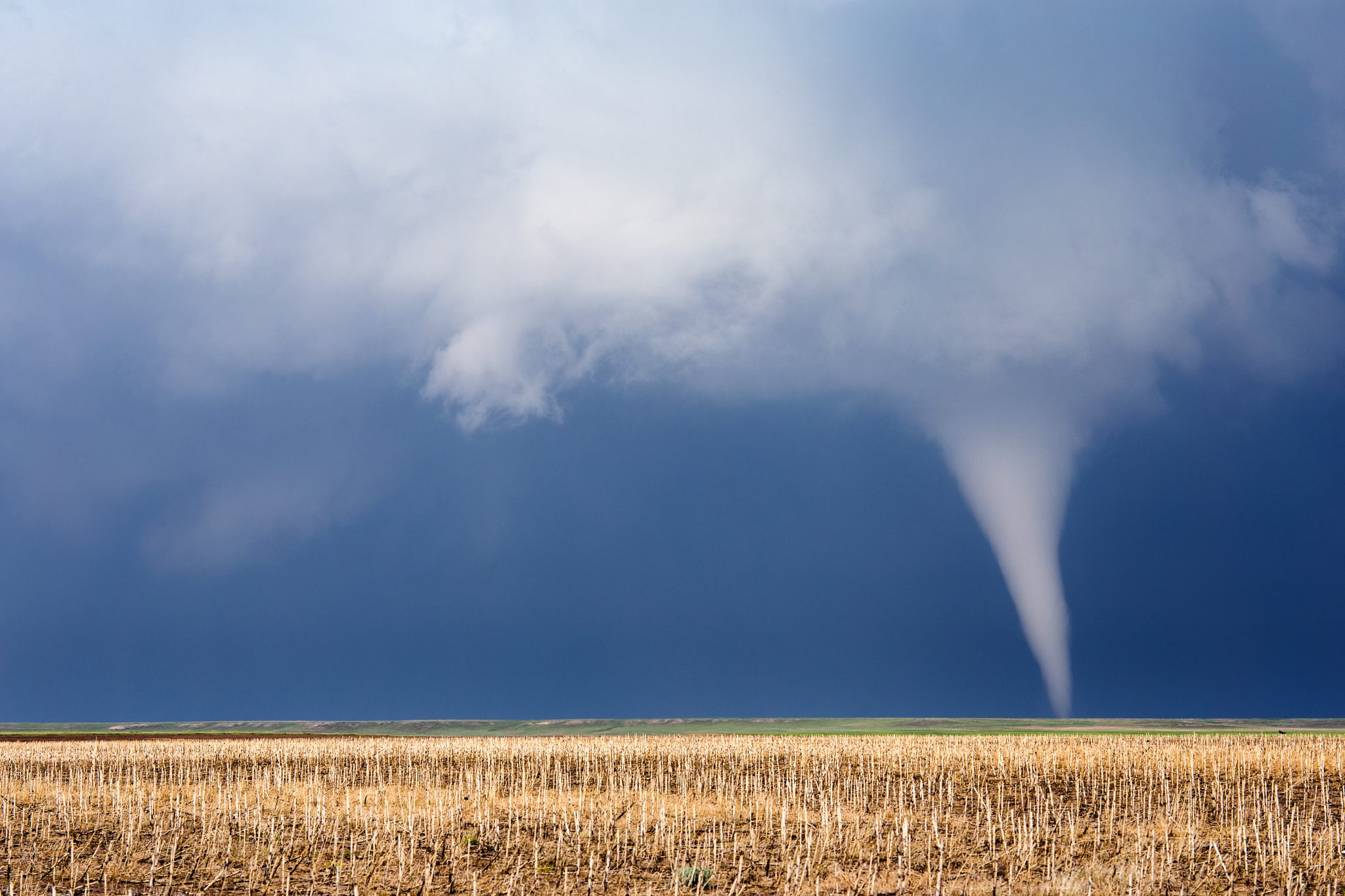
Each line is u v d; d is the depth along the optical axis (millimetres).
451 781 51031
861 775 50062
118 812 36688
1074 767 51438
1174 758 54000
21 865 28531
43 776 54250
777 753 62781
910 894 25297
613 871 28266
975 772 49719
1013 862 28844
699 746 71000
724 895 25719
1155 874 26859
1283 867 27875
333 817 36000
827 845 30781
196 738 113875
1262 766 50188
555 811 36656
